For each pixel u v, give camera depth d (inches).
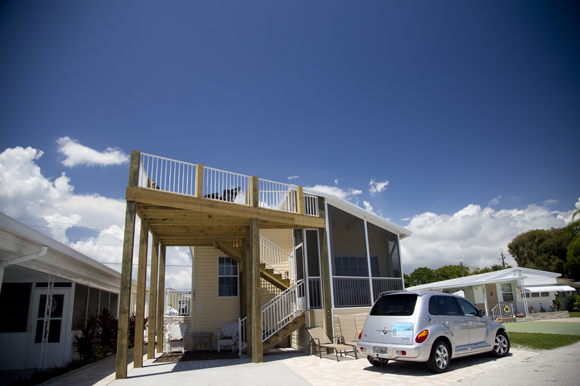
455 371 235.8
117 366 271.0
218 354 434.0
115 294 611.8
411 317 235.0
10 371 370.9
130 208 291.9
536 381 191.9
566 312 876.6
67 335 402.0
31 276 407.5
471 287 967.0
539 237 1601.9
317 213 445.4
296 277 469.4
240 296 529.7
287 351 434.6
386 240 508.7
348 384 214.5
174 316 581.3
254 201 369.7
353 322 427.5
